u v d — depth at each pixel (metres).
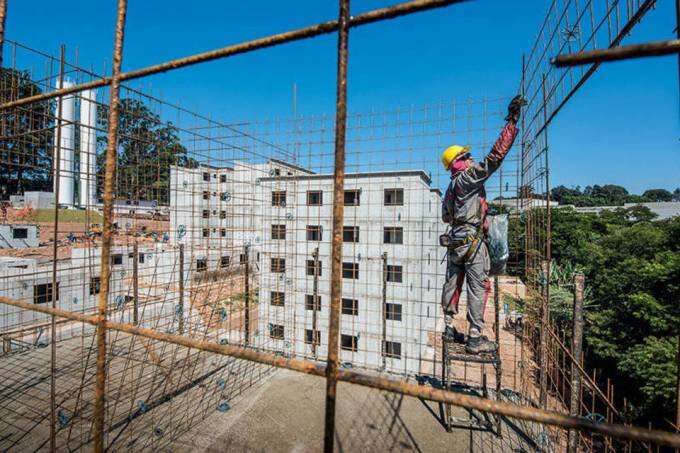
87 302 11.82
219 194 6.54
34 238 20.00
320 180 14.52
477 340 3.93
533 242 4.73
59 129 2.95
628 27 2.39
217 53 1.70
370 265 14.05
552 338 4.23
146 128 5.82
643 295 14.36
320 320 13.99
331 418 1.44
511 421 4.30
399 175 13.66
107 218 1.84
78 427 3.96
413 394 1.34
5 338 6.74
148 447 3.70
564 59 1.12
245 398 4.69
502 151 3.37
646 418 12.17
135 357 5.65
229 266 6.88
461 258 3.93
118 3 1.87
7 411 4.22
